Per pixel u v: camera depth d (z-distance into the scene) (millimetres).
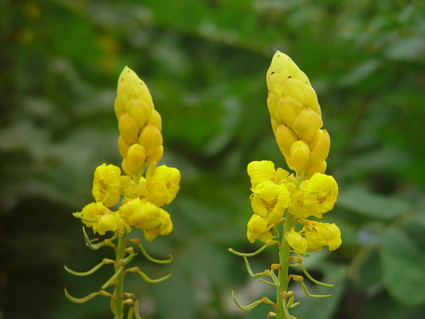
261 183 414
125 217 431
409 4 854
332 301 551
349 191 751
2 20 1030
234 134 1004
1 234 921
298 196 410
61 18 1026
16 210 917
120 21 1116
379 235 621
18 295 856
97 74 1253
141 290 732
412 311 678
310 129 413
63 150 961
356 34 821
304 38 843
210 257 793
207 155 1167
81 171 919
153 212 431
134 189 437
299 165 414
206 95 1186
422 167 870
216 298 812
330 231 413
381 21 822
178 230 827
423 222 627
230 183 1048
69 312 761
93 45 1100
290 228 422
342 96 989
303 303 552
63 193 887
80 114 1099
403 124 886
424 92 841
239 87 1065
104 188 444
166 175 440
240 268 811
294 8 984
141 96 442
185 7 978
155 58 1342
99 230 431
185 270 764
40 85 1131
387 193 1035
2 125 1082
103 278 805
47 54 1110
